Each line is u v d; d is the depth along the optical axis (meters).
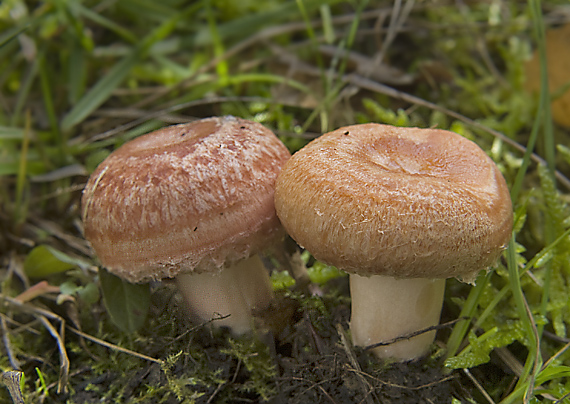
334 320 0.30
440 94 0.39
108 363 0.30
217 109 0.39
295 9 0.40
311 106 0.38
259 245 0.29
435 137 0.29
